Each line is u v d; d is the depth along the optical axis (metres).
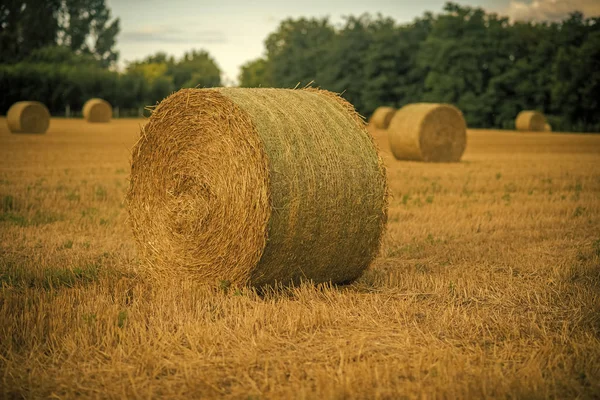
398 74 73.06
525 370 4.47
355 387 4.21
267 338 5.18
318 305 6.00
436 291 6.67
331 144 6.71
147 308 5.92
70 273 7.16
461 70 63.47
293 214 6.34
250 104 6.60
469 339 5.25
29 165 18.69
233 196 6.53
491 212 11.91
